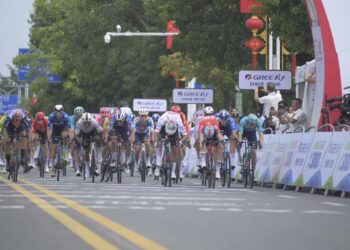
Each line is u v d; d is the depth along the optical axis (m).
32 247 18.67
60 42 166.88
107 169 50.09
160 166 52.97
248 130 45.59
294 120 50.88
